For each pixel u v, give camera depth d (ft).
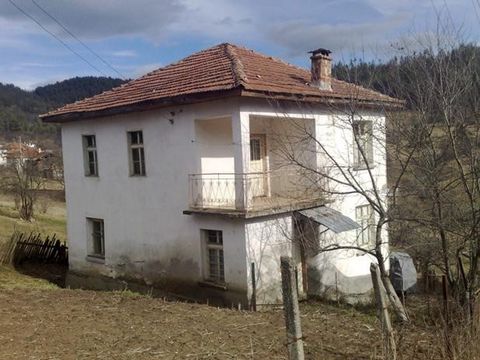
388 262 49.60
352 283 48.14
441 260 35.55
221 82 38.04
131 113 45.16
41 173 136.56
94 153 50.60
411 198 34.14
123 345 25.80
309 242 41.52
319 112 43.45
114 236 48.32
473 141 30.48
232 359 23.49
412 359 20.12
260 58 49.70
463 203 30.96
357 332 28.60
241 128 36.81
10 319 30.78
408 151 32.96
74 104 52.70
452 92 31.09
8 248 60.13
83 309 33.65
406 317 29.48
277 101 39.04
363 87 39.78
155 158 43.50
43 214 122.72
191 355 24.11
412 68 33.35
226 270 38.70
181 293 42.24
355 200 47.65
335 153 44.86
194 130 40.09
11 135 194.08
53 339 26.89
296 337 15.99
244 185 36.91
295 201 42.11
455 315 23.50
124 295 39.09
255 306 37.58
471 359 18.02
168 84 44.42
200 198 40.24
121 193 47.14
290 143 40.86
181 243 41.98
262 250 38.63
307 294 43.04
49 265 63.62
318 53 44.78
